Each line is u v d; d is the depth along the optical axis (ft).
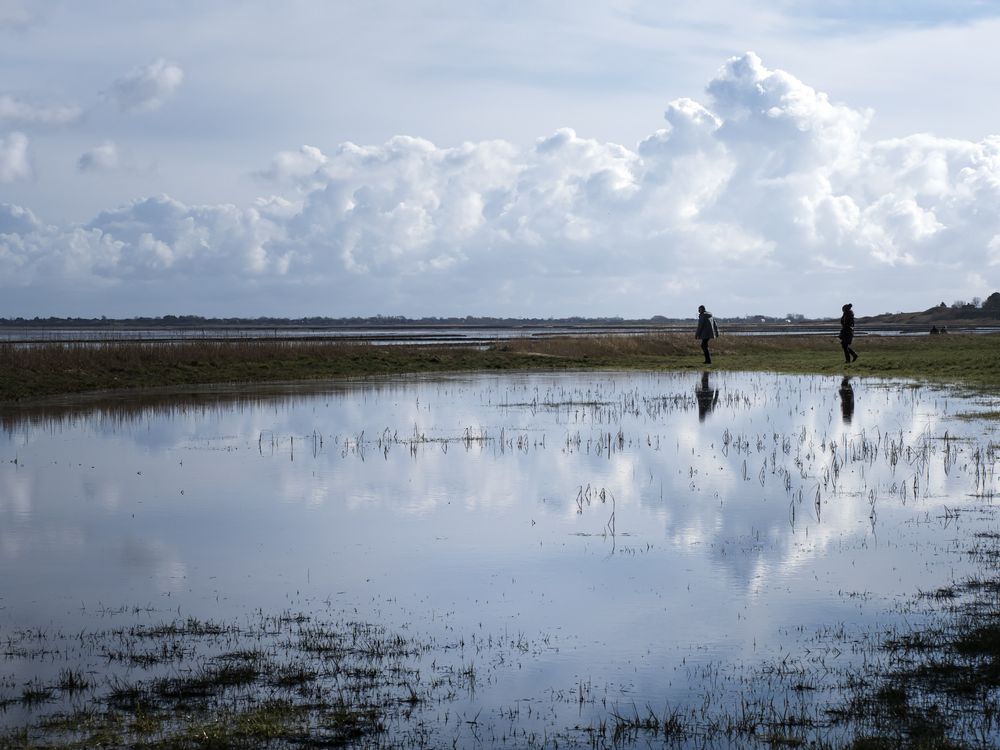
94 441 72.08
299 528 44.83
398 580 36.70
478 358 164.14
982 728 23.70
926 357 165.17
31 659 28.68
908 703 25.30
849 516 46.34
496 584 36.11
